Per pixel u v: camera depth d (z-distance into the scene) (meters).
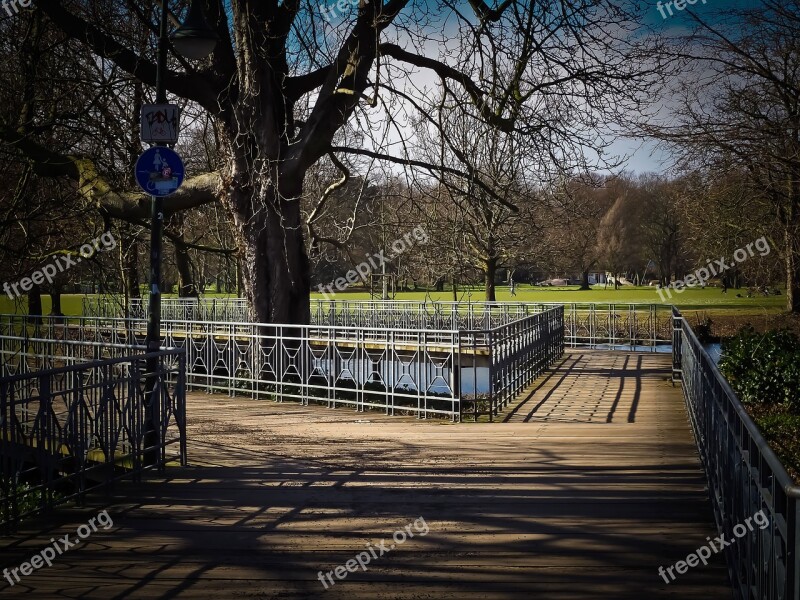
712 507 6.09
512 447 8.78
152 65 13.77
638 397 13.27
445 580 4.68
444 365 11.21
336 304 30.53
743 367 15.17
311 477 7.38
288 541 5.45
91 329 19.31
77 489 6.52
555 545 5.29
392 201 17.81
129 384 7.19
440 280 34.78
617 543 5.32
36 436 6.07
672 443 8.92
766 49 11.60
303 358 13.20
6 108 13.15
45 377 6.15
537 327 16.92
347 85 14.14
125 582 4.70
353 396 12.97
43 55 13.33
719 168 12.30
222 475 7.50
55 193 14.77
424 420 11.02
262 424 10.74
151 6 13.93
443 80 13.90
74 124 13.43
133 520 5.99
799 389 13.88
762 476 3.15
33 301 30.14
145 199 14.40
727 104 12.08
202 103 14.69
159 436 7.64
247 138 14.61
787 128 11.29
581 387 14.70
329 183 18.92
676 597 4.37
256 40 14.02
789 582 2.35
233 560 5.07
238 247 15.37
